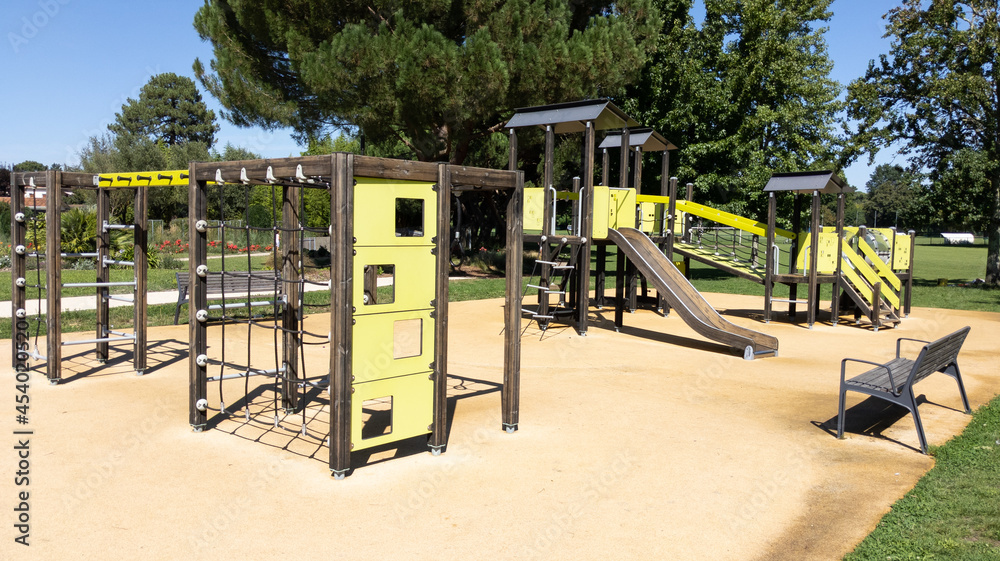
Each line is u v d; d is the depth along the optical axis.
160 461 5.38
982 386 8.58
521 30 17.95
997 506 4.59
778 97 26.19
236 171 5.77
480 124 21.75
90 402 7.11
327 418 6.73
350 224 4.96
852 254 14.93
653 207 15.77
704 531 4.25
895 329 13.91
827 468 5.45
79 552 3.84
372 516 4.41
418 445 5.92
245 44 19.44
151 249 23.36
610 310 16.27
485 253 26.47
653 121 26.14
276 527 4.22
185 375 8.45
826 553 3.96
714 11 26.77
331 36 18.19
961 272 30.58
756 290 22.16
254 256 28.72
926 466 5.52
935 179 23.41
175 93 70.75
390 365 5.34
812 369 9.59
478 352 10.47
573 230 13.16
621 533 4.20
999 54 21.39
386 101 17.19
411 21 17.89
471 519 4.38
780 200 25.67
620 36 18.84
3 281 17.89
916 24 22.83
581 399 7.64
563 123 12.84
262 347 10.40
